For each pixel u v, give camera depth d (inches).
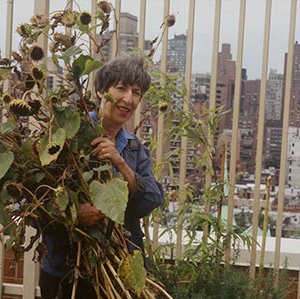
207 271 133.6
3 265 154.5
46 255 94.0
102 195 83.4
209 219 132.6
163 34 135.6
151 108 136.0
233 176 144.8
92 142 88.8
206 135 140.5
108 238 90.0
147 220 134.0
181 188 138.9
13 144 87.0
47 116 86.9
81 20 92.6
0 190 86.0
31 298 153.0
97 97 100.3
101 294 92.6
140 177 96.4
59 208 83.6
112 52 146.6
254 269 144.1
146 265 104.8
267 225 137.3
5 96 85.0
